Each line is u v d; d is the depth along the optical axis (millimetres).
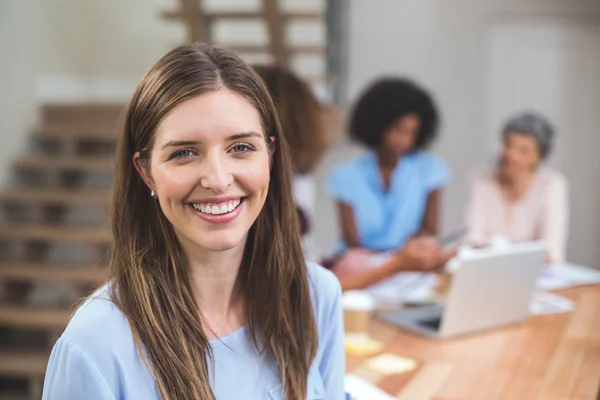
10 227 3957
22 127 4434
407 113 2967
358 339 1738
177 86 866
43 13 4754
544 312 2006
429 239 2205
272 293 1035
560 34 4547
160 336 896
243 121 882
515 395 1399
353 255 2449
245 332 1015
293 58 4922
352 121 3133
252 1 5453
